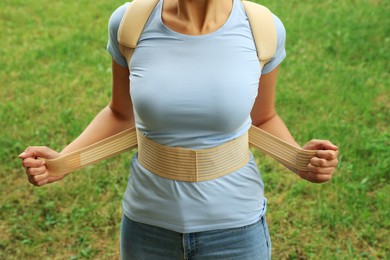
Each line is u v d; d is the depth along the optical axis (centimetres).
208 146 187
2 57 647
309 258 361
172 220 194
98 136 220
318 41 671
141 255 208
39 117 523
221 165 190
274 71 207
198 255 200
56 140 488
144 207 198
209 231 195
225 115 182
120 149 212
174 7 187
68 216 401
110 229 389
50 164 201
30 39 700
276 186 423
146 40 187
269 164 450
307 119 512
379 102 547
